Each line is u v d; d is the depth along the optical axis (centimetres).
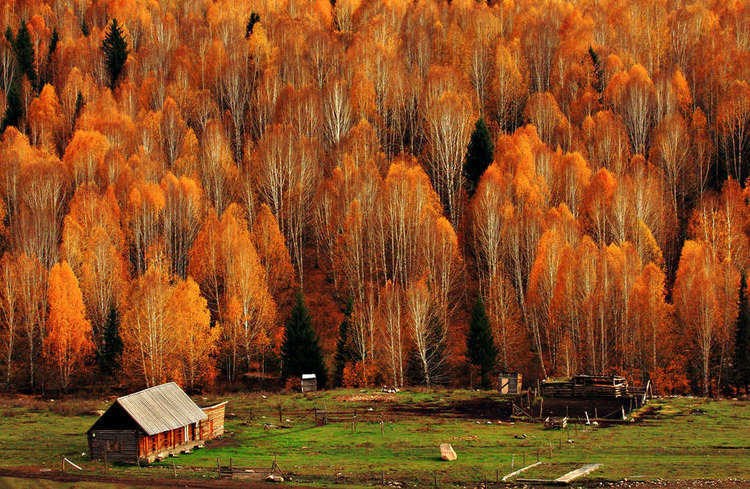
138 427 9031
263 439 10288
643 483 7600
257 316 15900
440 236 17000
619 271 15338
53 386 14938
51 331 14912
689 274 14962
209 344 14838
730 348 14512
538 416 11406
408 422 11231
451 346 15988
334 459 9038
